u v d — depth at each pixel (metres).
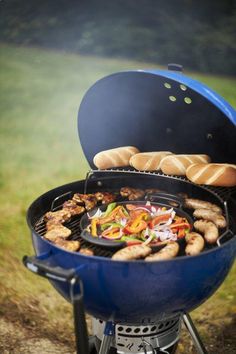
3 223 3.37
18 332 2.45
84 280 1.63
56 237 1.81
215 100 1.82
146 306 1.66
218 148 2.05
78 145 5.09
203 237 1.84
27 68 7.95
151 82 1.96
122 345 1.83
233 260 1.77
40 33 9.00
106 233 1.85
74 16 9.12
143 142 2.19
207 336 2.38
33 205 1.91
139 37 8.61
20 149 5.01
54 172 4.40
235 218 1.89
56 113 6.11
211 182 1.96
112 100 2.06
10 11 9.21
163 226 1.87
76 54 8.59
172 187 2.08
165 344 1.87
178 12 8.80
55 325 2.49
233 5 8.41
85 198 2.04
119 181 2.16
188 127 2.07
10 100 6.59
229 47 7.92
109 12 9.13
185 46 8.16
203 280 1.66
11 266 2.90
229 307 2.54
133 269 1.58
